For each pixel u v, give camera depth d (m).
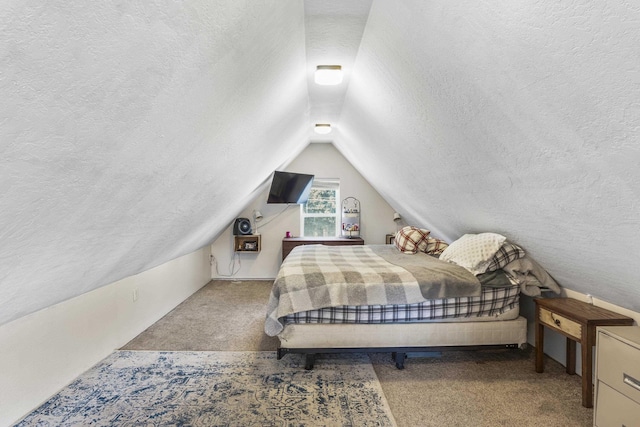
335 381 2.21
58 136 0.80
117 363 2.46
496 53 1.14
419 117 1.99
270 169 4.07
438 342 2.43
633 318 1.95
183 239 3.14
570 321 2.02
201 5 0.90
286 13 1.43
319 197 5.54
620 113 0.95
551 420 1.82
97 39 0.68
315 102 3.06
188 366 2.42
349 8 1.56
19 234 1.00
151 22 0.78
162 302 3.56
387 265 2.82
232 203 3.56
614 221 1.37
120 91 0.87
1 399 1.69
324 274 2.48
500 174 1.76
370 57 1.95
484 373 2.34
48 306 1.95
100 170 1.07
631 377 1.45
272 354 2.63
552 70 1.01
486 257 2.48
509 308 2.48
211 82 1.28
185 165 1.67
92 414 1.85
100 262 1.88
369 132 3.08
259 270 5.40
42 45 0.59
